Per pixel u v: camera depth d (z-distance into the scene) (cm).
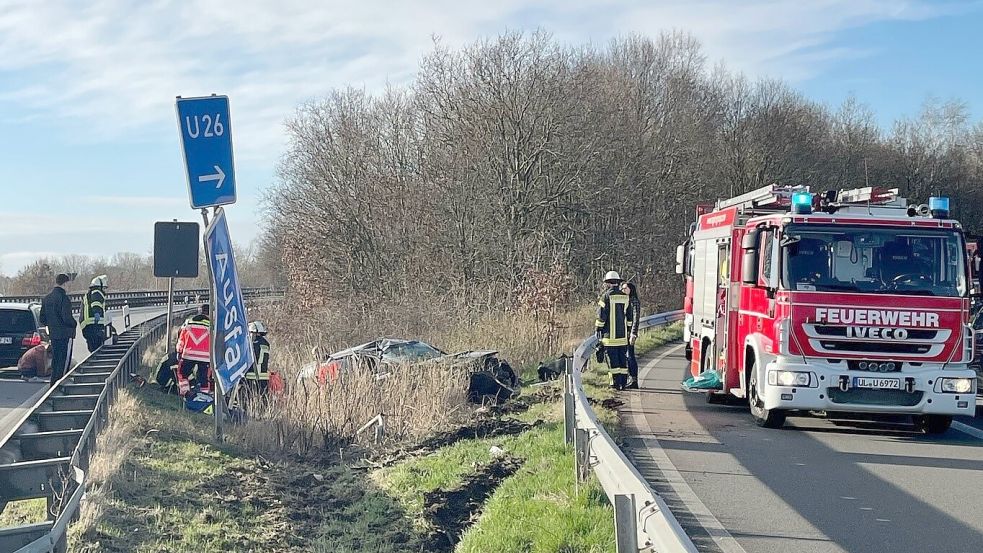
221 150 1040
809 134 5175
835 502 737
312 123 3694
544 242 3453
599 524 626
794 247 1047
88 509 701
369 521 809
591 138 3772
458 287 2539
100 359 1561
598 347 1544
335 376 1340
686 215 4344
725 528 657
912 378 1015
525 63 3641
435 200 3506
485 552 626
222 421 1104
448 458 998
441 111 3675
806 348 1031
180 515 758
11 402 1506
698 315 1476
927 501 743
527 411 1279
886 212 1085
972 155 5391
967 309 1029
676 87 4697
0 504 655
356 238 3459
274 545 729
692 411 1262
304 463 1075
